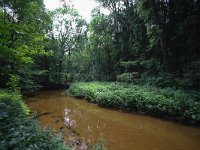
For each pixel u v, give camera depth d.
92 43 33.62
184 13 19.11
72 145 9.23
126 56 29.33
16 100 9.17
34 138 4.81
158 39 20.69
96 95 20.03
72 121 13.82
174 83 17.77
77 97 25.06
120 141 9.80
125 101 16.38
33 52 10.81
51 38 39.25
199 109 11.72
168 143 9.45
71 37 43.97
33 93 28.41
